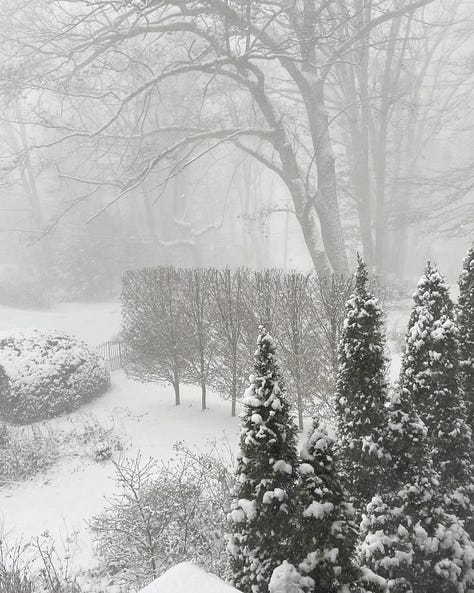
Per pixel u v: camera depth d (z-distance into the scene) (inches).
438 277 269.3
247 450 171.8
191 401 611.2
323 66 805.2
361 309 220.1
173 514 308.5
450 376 252.8
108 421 554.6
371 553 213.5
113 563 300.0
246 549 174.6
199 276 569.9
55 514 374.0
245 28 736.3
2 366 580.4
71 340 672.4
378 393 220.4
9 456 458.9
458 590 217.5
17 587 264.7
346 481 176.7
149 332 603.2
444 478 253.3
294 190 893.2
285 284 498.6
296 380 472.4
